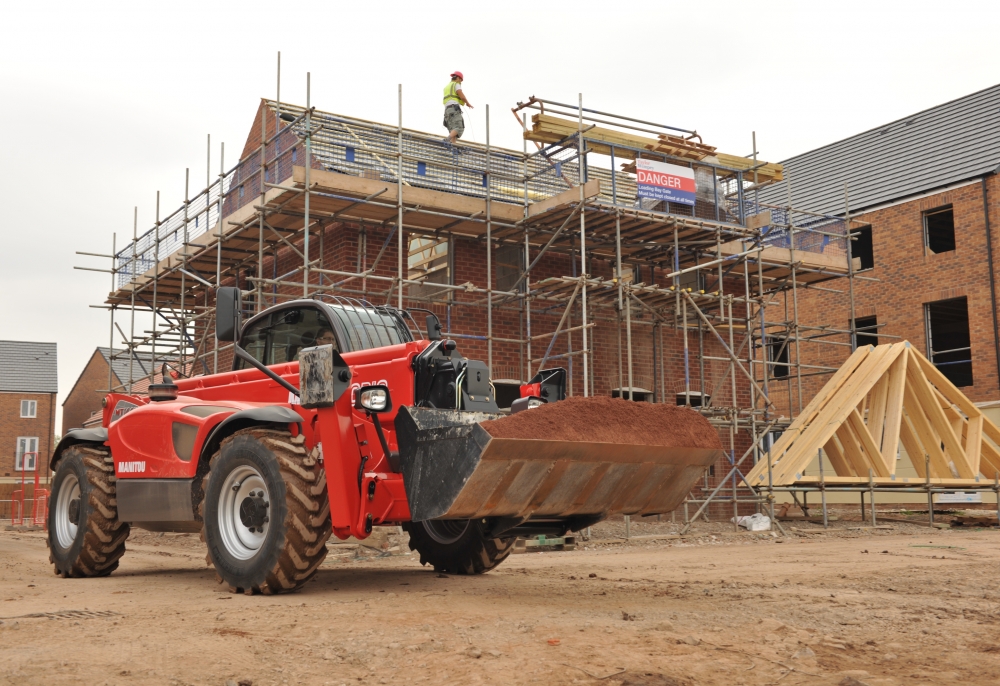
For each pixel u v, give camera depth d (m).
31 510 26.91
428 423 5.30
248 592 5.82
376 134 15.35
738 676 3.42
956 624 4.70
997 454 17.62
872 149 26.41
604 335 16.69
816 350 25.33
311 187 12.82
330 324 7.04
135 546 12.02
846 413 15.72
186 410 6.80
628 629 4.27
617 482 5.50
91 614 4.84
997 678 3.47
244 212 14.36
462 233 15.34
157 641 4.02
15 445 50.31
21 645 3.92
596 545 12.23
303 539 5.57
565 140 15.37
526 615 4.77
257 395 7.23
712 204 16.53
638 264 17.78
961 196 22.80
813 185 27.12
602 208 14.36
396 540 10.58
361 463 5.58
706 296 15.34
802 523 16.69
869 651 3.93
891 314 23.95
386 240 14.21
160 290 18.66
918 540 12.83
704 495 17.25
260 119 16.58
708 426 5.91
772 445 16.03
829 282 25.25
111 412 8.12
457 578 7.10
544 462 5.06
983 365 21.91
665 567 8.41
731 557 9.76
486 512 5.07
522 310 15.80
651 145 16.02
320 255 14.47
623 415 5.49
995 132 23.11
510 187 15.98
